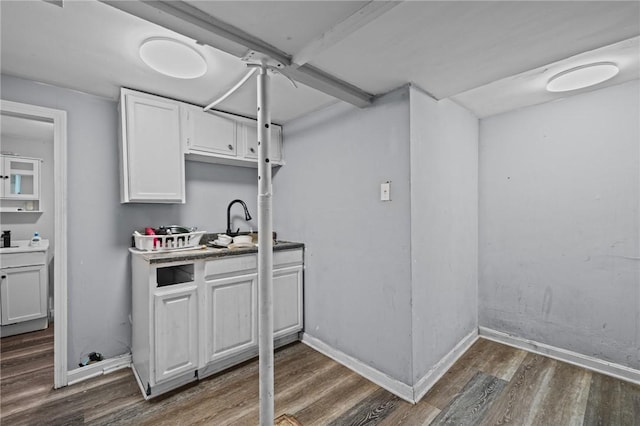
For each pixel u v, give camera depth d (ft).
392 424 5.19
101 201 6.85
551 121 7.60
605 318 6.82
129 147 6.44
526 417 5.33
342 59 4.99
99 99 6.84
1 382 6.47
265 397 4.55
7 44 4.77
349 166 7.16
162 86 6.42
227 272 6.91
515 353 7.80
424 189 6.37
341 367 7.13
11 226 10.45
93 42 4.75
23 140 10.65
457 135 7.75
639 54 5.32
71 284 6.47
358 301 6.97
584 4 3.53
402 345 6.06
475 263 8.76
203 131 7.52
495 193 8.61
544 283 7.72
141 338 6.28
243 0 3.49
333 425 5.17
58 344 6.25
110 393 6.05
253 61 4.63
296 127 8.73
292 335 8.48
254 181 9.60
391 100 6.24
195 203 8.32
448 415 5.41
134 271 6.88
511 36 4.27
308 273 8.39
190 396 5.97
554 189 7.55
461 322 7.95
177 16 3.61
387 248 6.35
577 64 5.73
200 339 6.44
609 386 6.24
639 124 6.36
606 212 6.79
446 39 4.37
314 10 3.70
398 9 3.66
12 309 9.12
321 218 7.95
